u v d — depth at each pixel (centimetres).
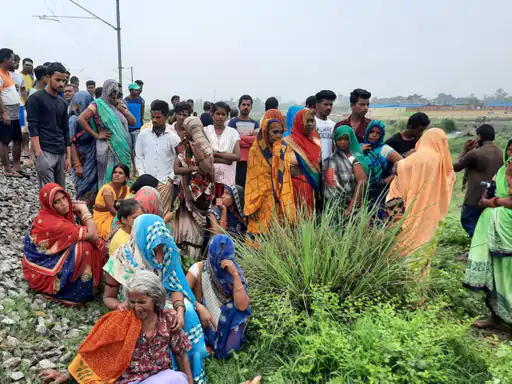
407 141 611
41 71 812
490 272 434
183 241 534
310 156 519
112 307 357
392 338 339
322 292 397
